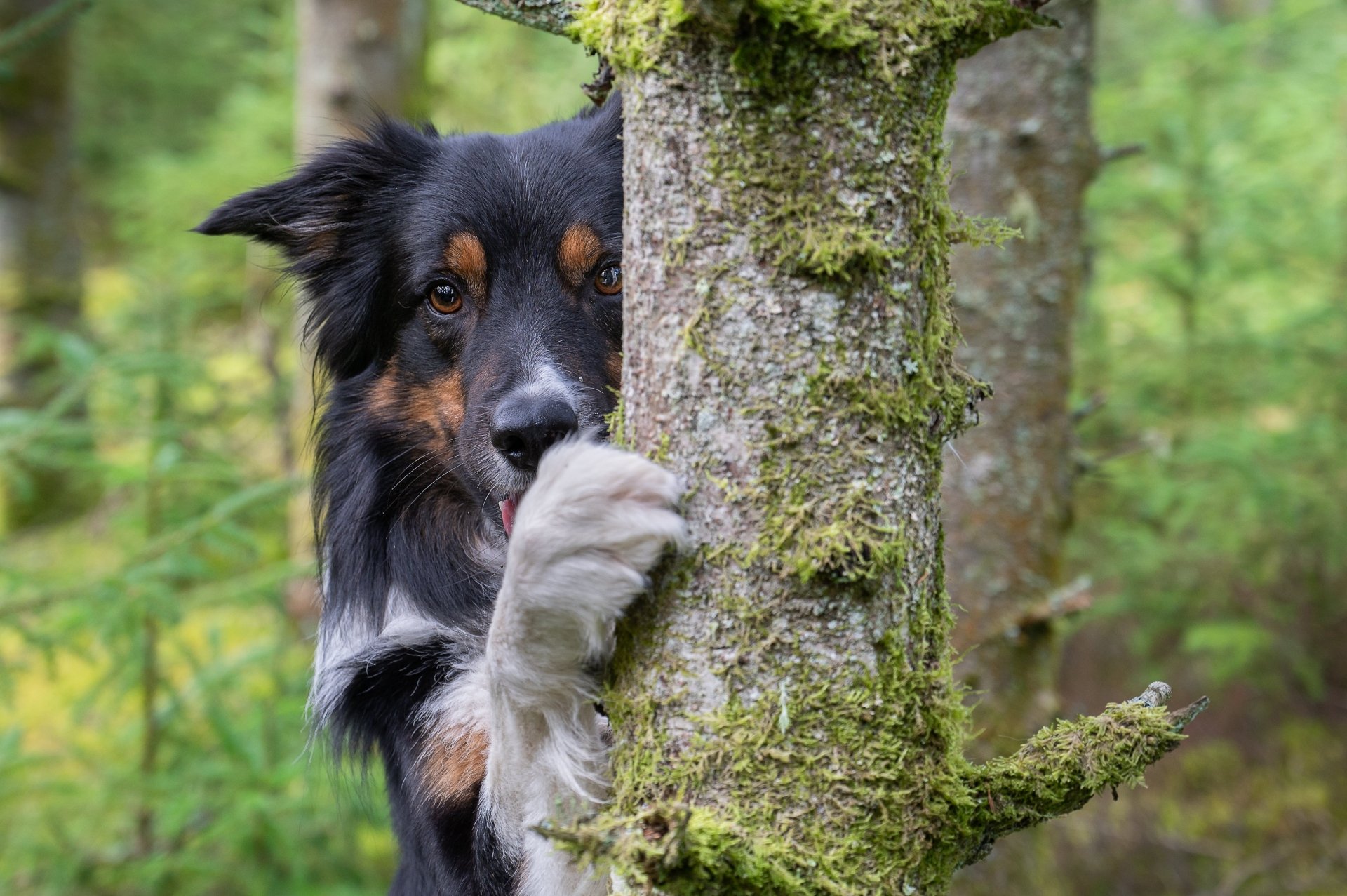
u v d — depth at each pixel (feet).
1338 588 27.40
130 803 22.27
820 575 7.09
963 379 8.37
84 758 22.44
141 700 23.39
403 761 13.23
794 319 7.06
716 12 6.56
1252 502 24.20
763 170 6.97
